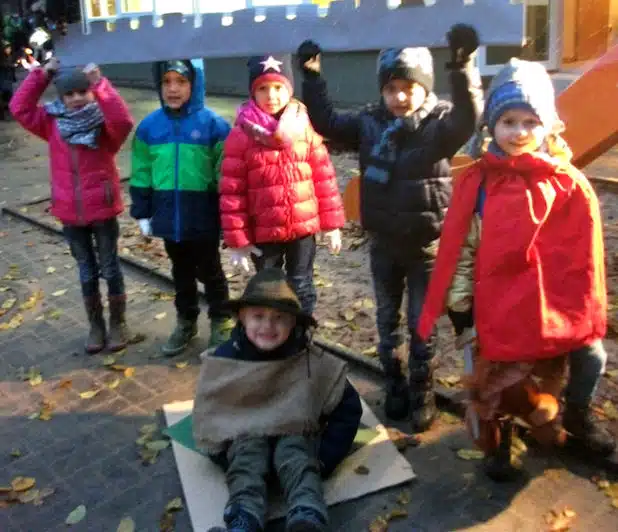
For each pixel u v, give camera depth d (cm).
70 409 357
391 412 328
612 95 381
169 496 290
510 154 245
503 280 246
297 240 348
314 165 348
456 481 286
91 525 277
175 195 366
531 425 264
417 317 305
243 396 287
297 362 289
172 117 366
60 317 468
